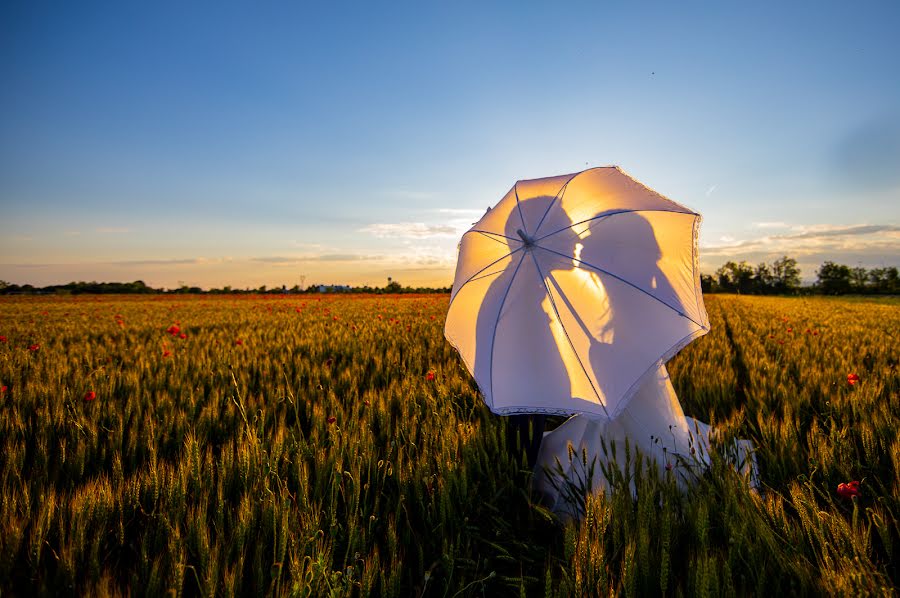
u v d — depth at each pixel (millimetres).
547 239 2180
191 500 2092
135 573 1604
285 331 8539
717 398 3959
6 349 6238
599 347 2146
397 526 2053
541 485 2562
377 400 3514
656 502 2043
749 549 1638
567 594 1437
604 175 2264
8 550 1591
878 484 2316
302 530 1783
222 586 1562
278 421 3211
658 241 2260
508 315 2215
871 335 7734
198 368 4891
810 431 2959
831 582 1472
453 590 1747
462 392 3844
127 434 3000
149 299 41094
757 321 11234
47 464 2434
